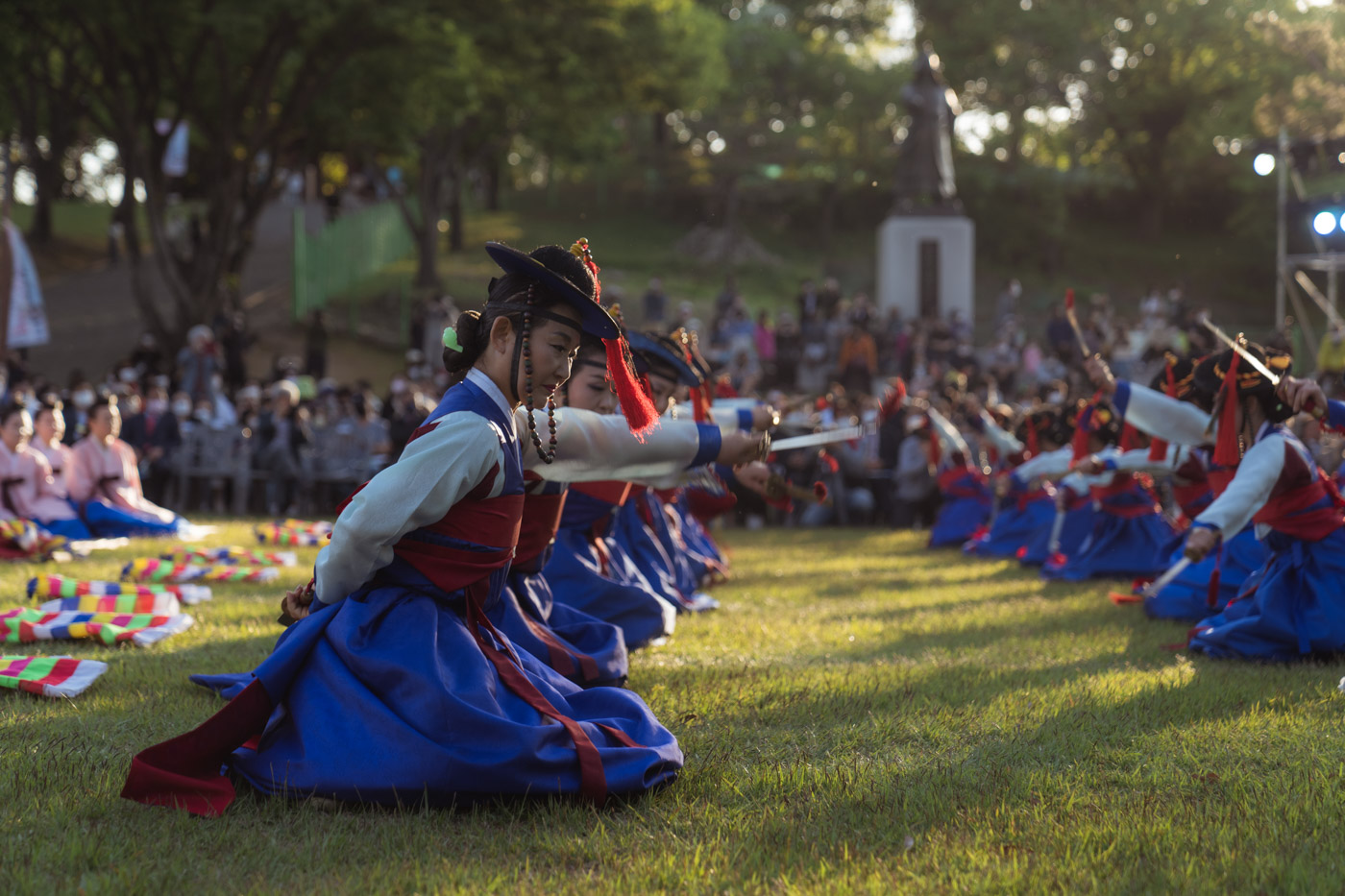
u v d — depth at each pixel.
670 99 27.42
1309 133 24.55
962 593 7.96
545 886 2.62
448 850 2.84
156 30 18.25
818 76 45.12
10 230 19.16
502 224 46.59
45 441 10.42
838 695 4.43
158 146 22.14
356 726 3.09
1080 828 2.94
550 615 4.15
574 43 23.25
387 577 3.26
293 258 28.92
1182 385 5.96
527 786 3.05
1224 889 2.56
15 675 4.49
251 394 16.91
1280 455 4.93
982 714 4.15
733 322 24.11
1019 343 22.70
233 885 2.61
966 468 12.02
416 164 34.50
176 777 3.08
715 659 5.31
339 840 2.86
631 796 3.19
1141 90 44.84
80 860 2.73
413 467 3.09
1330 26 24.70
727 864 2.73
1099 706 4.25
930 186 26.16
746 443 3.97
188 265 22.80
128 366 19.09
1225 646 5.30
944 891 2.56
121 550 9.95
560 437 3.59
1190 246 46.53
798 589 8.21
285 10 17.94
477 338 3.28
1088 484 8.80
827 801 3.19
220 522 13.20
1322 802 3.12
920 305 25.73
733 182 44.81
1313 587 5.15
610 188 53.34
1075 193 47.72
